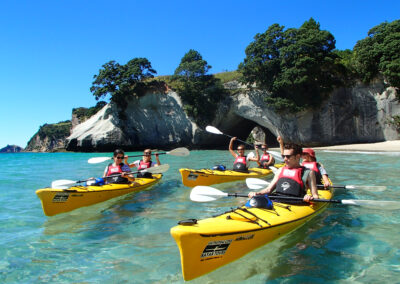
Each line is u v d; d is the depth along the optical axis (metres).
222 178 8.56
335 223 4.66
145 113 37.12
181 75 35.50
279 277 3.08
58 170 13.79
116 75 36.69
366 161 13.59
